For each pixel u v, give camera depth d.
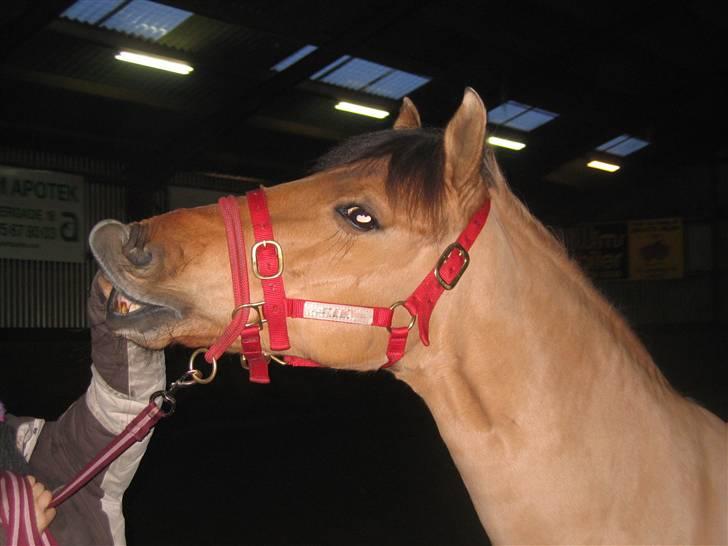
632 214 17.81
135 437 1.47
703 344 14.74
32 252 9.42
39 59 8.99
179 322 1.43
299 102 11.56
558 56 12.25
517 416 1.50
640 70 13.76
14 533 1.43
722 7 12.00
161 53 9.49
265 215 1.47
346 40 9.45
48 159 9.80
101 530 1.68
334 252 1.46
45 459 1.71
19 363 7.84
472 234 1.46
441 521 5.17
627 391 1.57
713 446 1.62
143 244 1.39
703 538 1.49
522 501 1.50
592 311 1.62
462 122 1.41
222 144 11.76
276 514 5.32
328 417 10.34
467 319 1.49
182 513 5.33
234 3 8.82
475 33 11.11
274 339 1.46
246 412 9.89
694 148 16.97
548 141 15.18
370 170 1.49
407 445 8.25
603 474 1.49
